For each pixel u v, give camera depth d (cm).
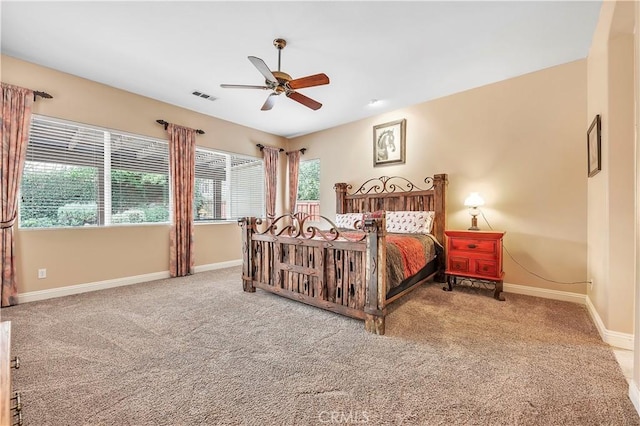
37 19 246
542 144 333
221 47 289
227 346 210
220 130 513
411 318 265
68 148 350
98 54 303
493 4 227
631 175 210
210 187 506
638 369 143
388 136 470
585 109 308
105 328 243
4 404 80
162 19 246
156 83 373
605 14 223
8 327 126
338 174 549
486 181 374
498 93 364
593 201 276
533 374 172
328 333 232
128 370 178
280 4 226
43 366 183
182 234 446
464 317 267
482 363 185
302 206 625
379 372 175
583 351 201
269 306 299
